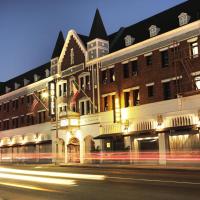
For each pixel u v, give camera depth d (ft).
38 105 180.96
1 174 85.46
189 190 44.86
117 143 131.95
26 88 193.06
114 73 137.80
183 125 109.50
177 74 113.80
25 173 85.35
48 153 169.17
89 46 149.48
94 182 58.65
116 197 42.45
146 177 63.93
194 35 110.93
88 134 145.38
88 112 148.46
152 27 126.11
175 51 115.44
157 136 117.80
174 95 115.03
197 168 91.71
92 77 146.61
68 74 160.25
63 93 162.81
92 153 139.95
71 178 67.00
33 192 50.26
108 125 136.36
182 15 116.98
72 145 152.76
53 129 165.07
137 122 124.98
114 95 137.49
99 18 150.92
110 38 158.40
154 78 122.01
